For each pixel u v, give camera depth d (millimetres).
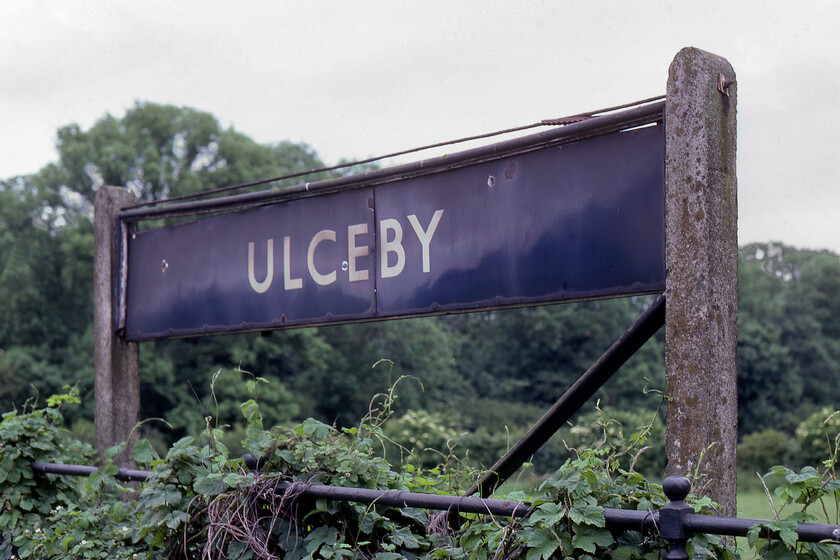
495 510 2480
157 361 37125
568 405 3258
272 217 4578
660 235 3039
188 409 37500
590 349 48844
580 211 3285
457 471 3613
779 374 48469
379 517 2982
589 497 2297
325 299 4285
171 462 3289
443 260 3770
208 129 43188
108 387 5363
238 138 44312
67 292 40844
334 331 43312
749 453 22594
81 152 41875
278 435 3178
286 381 41312
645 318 3068
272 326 4527
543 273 3389
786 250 59312
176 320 5074
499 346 50188
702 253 2848
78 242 39375
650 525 2156
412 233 3906
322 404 42531
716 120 2922
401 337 43812
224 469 3236
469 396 48531
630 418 14680
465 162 3680
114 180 41781
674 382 2855
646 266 3070
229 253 4793
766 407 47406
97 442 5363
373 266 4070
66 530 4090
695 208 2877
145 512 3244
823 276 53812
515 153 3512
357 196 4168
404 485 3201
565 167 3348
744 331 49031
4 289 39812
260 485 3033
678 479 2121
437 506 2613
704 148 2879
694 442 2787
